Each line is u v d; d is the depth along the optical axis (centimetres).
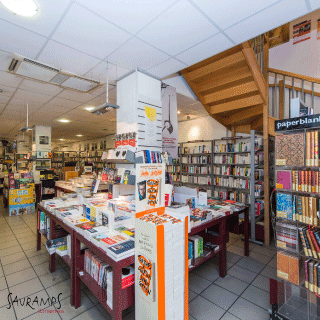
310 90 390
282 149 197
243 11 185
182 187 312
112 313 149
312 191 175
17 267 283
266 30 214
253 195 384
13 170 749
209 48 249
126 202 258
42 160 762
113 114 596
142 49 250
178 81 405
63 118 659
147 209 169
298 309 183
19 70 256
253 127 503
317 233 170
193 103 498
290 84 429
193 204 271
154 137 326
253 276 268
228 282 254
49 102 482
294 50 427
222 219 261
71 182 493
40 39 227
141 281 147
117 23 199
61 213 245
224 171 534
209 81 401
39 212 326
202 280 258
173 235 145
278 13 188
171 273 144
